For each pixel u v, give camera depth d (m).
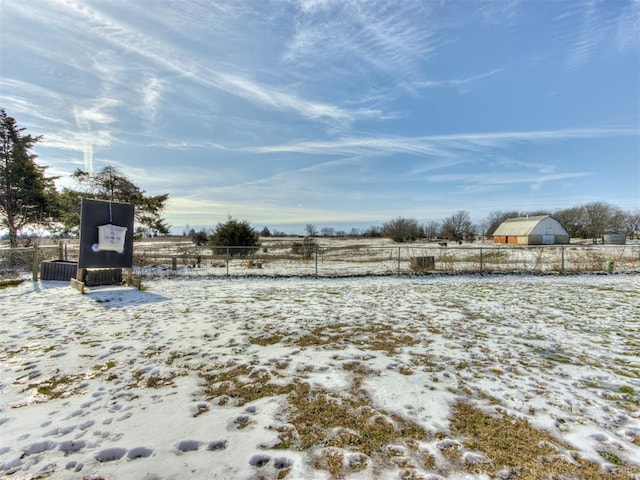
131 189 16.56
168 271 13.20
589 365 3.84
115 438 2.42
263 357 4.04
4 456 2.21
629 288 9.44
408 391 3.18
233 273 12.60
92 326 5.31
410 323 5.62
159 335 4.86
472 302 7.40
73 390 3.17
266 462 2.18
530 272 12.64
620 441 2.43
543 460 2.21
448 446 2.35
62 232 17.20
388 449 2.32
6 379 3.39
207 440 2.40
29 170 15.41
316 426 2.59
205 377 3.47
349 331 5.14
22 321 5.60
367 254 21.97
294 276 11.75
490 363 3.89
